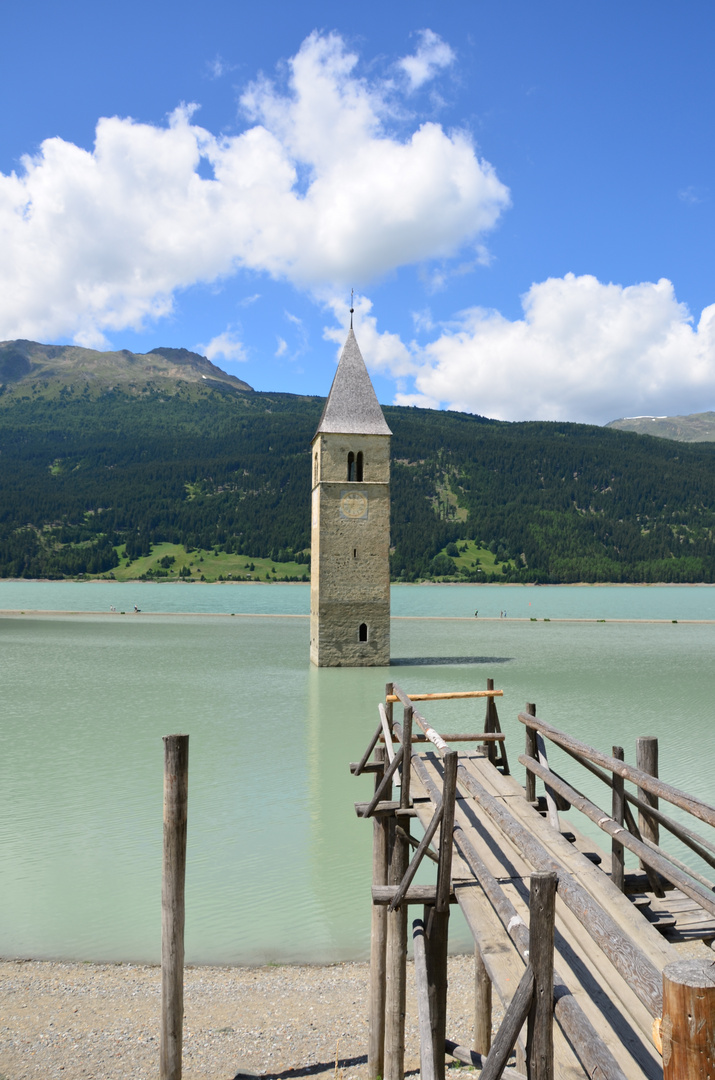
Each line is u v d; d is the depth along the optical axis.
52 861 19.83
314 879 18.66
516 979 6.62
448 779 8.48
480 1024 11.61
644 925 7.23
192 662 59.69
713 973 3.55
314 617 58.44
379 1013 11.54
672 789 7.21
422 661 59.72
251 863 19.66
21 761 29.81
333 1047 12.00
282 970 14.58
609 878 8.66
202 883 18.42
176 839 10.83
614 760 8.48
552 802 10.14
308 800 24.94
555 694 44.34
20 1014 12.89
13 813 23.62
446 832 8.48
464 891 8.55
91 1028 12.44
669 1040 3.53
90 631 84.88
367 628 56.31
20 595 164.75
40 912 16.91
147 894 17.86
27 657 62.78
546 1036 5.10
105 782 26.97
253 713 39.38
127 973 14.41
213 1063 11.55
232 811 23.84
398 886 9.62
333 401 56.56
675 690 45.72
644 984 4.70
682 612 130.75
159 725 36.53
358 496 56.06
